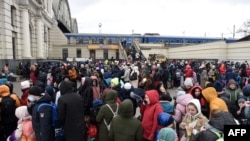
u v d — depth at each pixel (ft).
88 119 18.11
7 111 18.24
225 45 115.75
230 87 21.38
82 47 194.08
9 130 18.47
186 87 21.45
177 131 16.35
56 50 190.90
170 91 53.52
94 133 17.65
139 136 13.71
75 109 15.58
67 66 50.85
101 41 209.36
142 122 16.02
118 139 13.71
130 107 13.76
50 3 183.11
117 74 44.37
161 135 13.10
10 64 83.46
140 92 20.97
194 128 13.69
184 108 16.40
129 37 213.66
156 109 15.60
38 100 15.69
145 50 188.24
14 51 94.73
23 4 100.17
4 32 82.53
